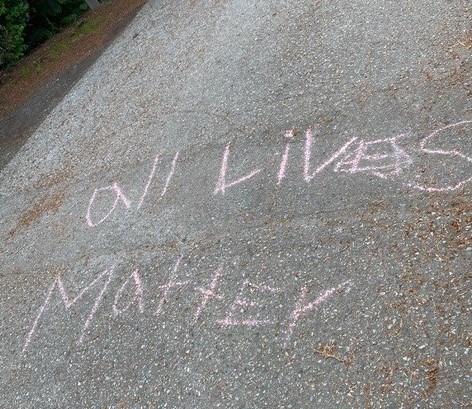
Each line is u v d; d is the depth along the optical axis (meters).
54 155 5.87
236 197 3.78
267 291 3.09
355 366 2.54
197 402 2.80
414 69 3.87
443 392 2.28
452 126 3.31
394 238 2.93
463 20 4.02
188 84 5.46
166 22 7.18
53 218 4.83
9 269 4.55
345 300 2.80
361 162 3.45
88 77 7.20
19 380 3.53
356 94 3.98
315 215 3.31
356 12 4.84
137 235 4.02
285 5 5.66
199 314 3.20
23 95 8.36
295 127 4.04
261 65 4.98
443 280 2.63
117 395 3.08
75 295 3.87
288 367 2.70
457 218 2.84
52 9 10.77
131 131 5.33
